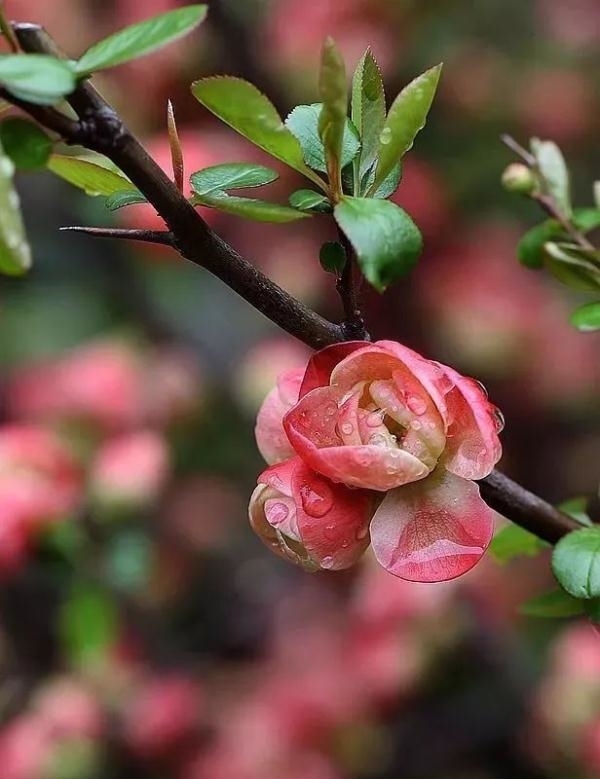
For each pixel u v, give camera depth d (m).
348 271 0.39
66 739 0.70
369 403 0.38
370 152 0.39
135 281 0.96
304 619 0.86
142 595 0.78
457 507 0.39
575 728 0.68
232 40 0.85
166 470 0.73
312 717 0.75
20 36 0.37
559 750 0.70
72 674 0.72
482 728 0.79
